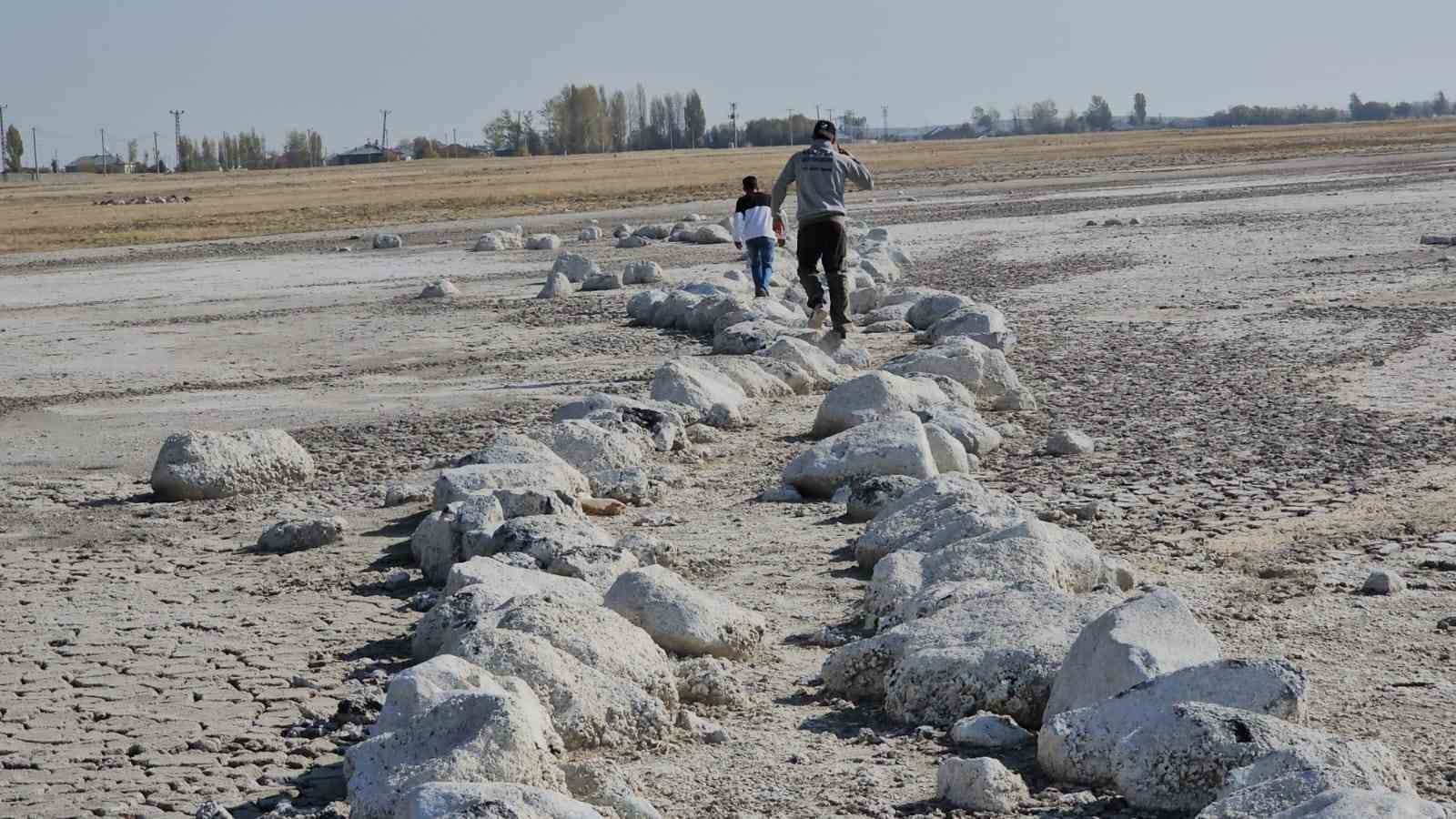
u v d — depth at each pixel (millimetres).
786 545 8445
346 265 34344
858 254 26844
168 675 6469
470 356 18031
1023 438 11430
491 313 22719
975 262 27672
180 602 7742
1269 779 4238
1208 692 4848
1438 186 41750
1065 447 10719
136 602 7746
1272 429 11289
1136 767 4656
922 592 6434
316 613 7434
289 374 17188
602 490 9711
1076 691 5203
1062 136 158625
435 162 147000
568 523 7855
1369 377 13547
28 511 10273
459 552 7969
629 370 16094
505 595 6617
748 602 7336
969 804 4691
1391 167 53719
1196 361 15039
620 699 5414
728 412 12297
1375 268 22984
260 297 27453
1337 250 26141
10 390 16750
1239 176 54250
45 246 45469
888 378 11680
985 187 55875
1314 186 45281
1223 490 9320
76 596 7906
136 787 5203
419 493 10125
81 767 5406
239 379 16984
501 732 4590
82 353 20000
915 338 17703
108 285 31531
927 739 5348
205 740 5621
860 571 7828
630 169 90062
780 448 11414
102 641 7027
